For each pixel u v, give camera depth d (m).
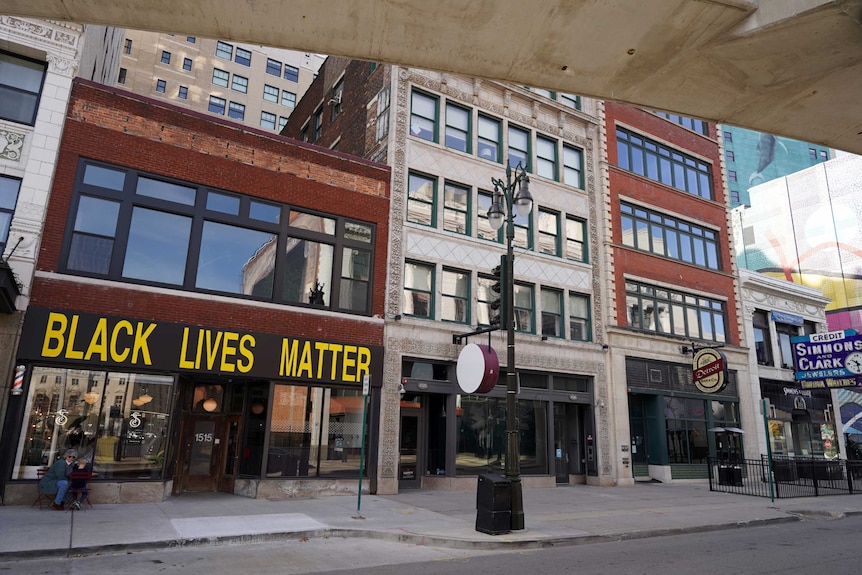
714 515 14.57
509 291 12.93
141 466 13.55
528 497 17.19
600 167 24.27
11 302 11.92
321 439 15.96
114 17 5.70
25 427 12.44
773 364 28.78
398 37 5.96
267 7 5.51
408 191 19.25
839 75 6.02
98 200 13.98
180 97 56.53
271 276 16.09
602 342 22.56
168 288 14.42
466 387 16.19
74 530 9.83
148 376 13.92
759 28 5.38
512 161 22.03
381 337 17.50
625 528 12.23
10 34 13.30
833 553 10.23
